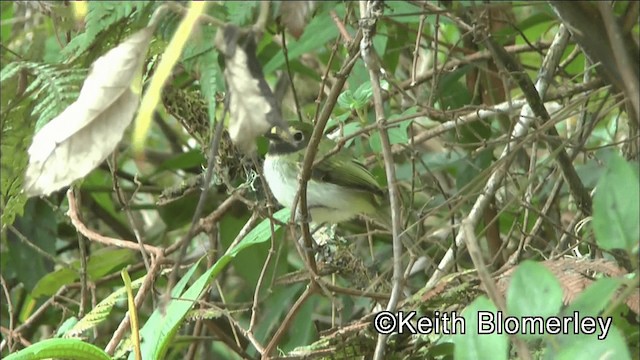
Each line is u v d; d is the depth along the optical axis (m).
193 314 3.99
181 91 4.17
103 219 6.55
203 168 4.41
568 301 2.72
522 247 4.13
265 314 5.45
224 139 4.03
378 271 4.80
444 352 3.68
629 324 3.46
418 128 5.94
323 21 4.83
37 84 3.28
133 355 3.59
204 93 2.60
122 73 2.46
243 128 2.35
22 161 3.63
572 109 3.41
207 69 2.61
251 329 3.82
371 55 3.38
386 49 5.29
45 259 6.04
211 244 5.25
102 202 6.58
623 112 5.19
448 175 6.22
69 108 2.51
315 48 5.08
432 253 4.87
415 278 4.73
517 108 4.86
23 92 3.65
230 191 4.10
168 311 3.55
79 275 5.47
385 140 3.31
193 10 2.32
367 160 5.75
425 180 5.71
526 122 4.12
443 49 6.03
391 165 3.27
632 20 2.85
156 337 3.52
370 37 3.39
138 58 2.46
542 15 5.33
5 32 5.91
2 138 3.62
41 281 5.53
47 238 6.05
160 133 7.59
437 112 3.89
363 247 5.92
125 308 5.93
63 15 3.33
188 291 3.59
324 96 5.78
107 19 2.75
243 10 2.59
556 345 2.41
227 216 5.79
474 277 3.40
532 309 2.39
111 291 6.36
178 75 4.93
